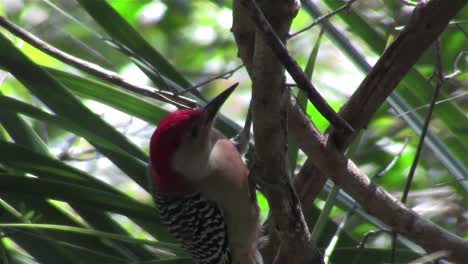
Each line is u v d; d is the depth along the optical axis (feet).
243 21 19.83
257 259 28.99
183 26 48.96
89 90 26.94
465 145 28.17
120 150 26.30
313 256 22.36
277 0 17.26
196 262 25.49
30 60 25.76
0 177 25.00
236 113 47.37
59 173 26.12
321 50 44.93
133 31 28.12
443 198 37.29
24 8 43.09
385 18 35.99
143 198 39.78
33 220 25.86
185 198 28.07
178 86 27.73
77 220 26.35
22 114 26.25
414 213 22.57
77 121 25.80
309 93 16.98
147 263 24.49
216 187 28.58
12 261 25.55
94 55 37.37
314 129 22.38
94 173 39.73
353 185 22.74
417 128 28.04
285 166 20.02
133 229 35.81
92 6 28.04
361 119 22.76
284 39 17.70
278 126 18.85
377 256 25.49
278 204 21.07
